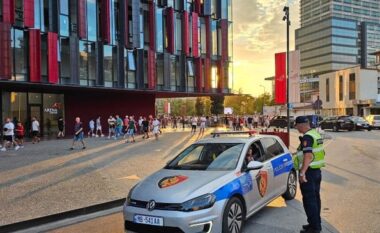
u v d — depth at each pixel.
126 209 5.86
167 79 36.78
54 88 29.97
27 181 11.35
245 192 6.36
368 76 68.44
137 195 5.89
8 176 12.24
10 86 27.91
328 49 129.62
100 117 35.84
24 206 8.41
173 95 42.19
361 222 6.92
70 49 28.92
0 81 24.53
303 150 6.20
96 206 8.45
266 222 6.95
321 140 6.35
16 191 9.97
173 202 5.53
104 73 31.69
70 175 12.30
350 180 11.02
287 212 7.62
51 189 10.16
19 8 26.00
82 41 30.03
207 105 101.19
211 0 41.12
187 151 7.48
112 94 36.94
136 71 34.50
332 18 128.62
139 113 39.16
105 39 31.50
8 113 28.83
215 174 6.29
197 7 40.03
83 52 30.09
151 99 40.25
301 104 82.31
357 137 29.25
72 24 29.34
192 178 6.16
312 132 6.31
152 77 35.28
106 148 21.16
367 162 14.86
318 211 6.25
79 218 7.90
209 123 55.50
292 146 23.33
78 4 29.56
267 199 7.28
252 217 7.28
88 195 9.38
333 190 9.66
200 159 7.11
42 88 29.86
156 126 27.98
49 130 31.77
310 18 151.75
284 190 8.18
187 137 30.75
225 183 6.02
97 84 31.05
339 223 6.88
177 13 38.22
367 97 68.25
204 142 7.60
